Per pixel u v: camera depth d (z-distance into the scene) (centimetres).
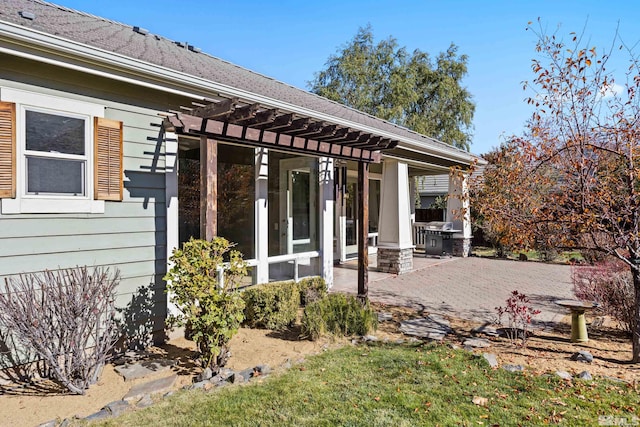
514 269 1065
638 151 398
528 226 459
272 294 542
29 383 374
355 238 1332
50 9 581
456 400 337
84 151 428
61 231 410
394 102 2477
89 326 372
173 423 299
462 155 1217
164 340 502
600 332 536
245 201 648
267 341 491
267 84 845
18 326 328
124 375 387
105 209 445
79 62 398
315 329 495
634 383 375
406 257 1009
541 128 456
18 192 380
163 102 500
